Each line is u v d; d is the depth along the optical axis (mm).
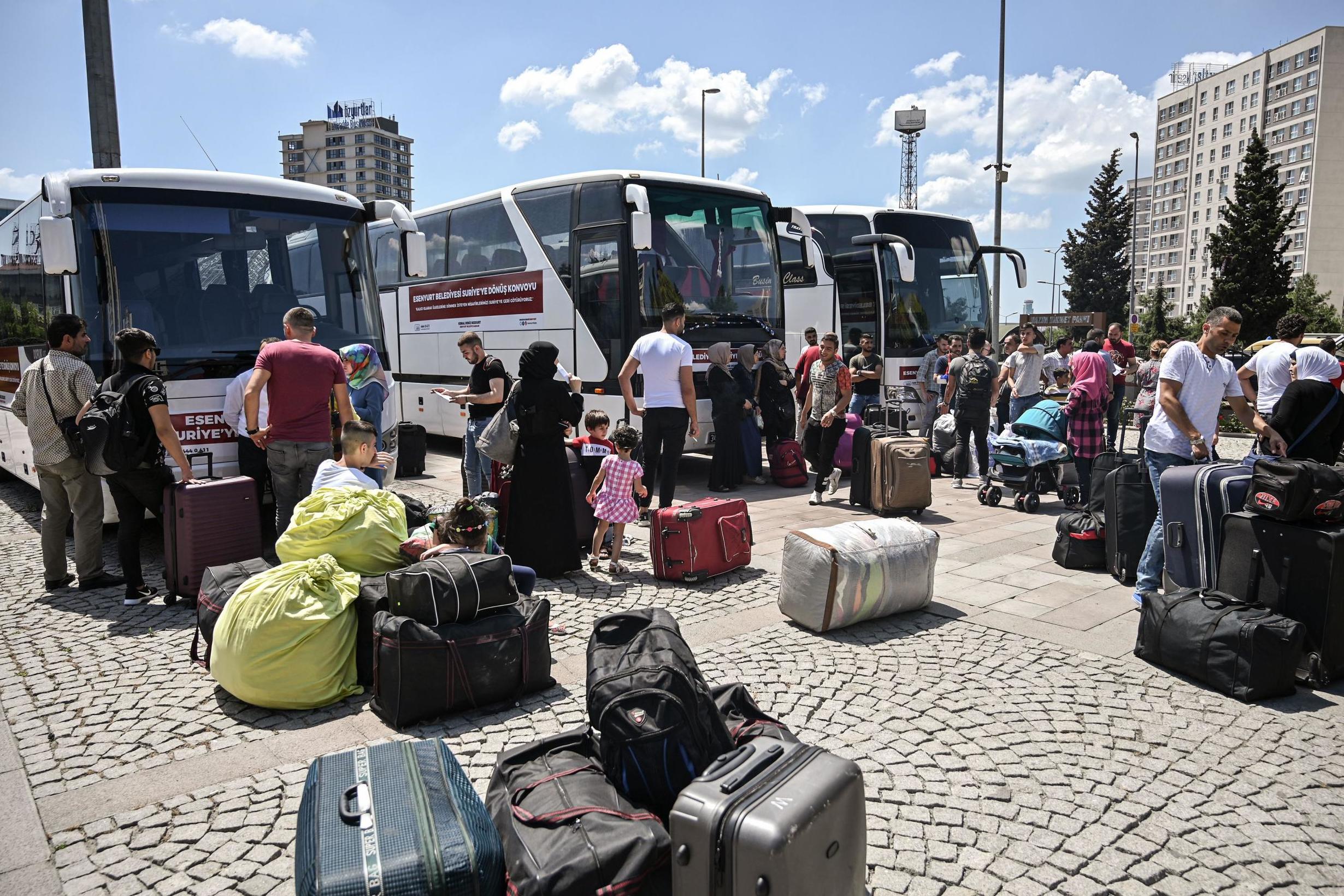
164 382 6344
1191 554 5500
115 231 7312
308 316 6770
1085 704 4496
